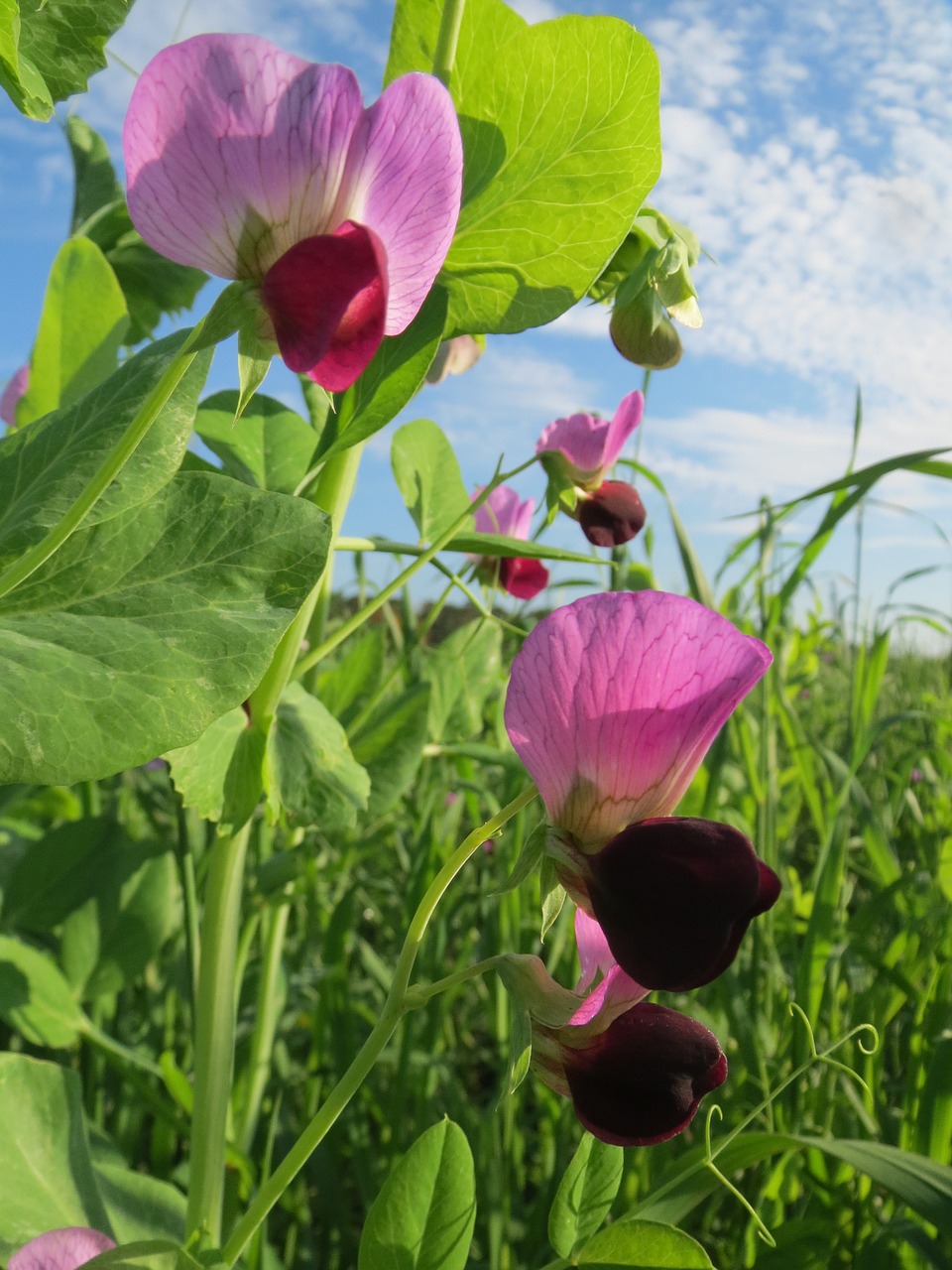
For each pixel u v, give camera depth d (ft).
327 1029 0.76
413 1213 0.33
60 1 0.42
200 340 0.31
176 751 0.45
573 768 0.31
